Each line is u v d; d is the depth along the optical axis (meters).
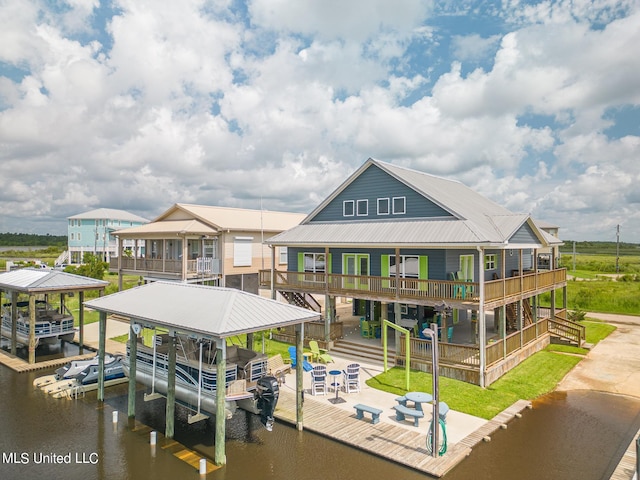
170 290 15.49
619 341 25.41
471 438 13.03
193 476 11.34
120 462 12.08
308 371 18.58
